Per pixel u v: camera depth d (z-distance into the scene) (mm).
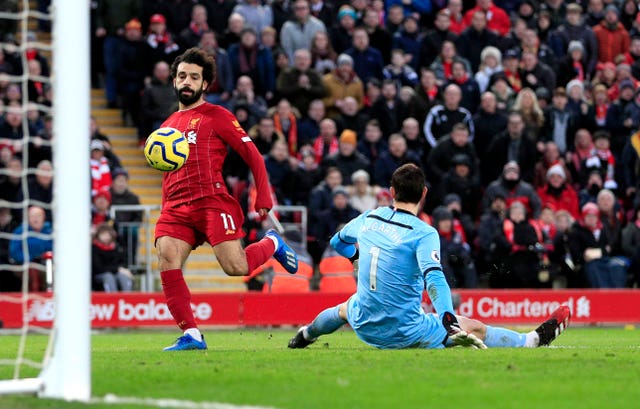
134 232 55500
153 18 62625
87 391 18641
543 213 57031
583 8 75688
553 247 56469
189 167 27578
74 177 18938
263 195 28344
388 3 70750
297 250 53438
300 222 56281
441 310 25328
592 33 70562
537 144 62625
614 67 69188
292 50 65062
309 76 61500
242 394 18344
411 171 26250
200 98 28141
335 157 58156
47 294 49375
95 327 51125
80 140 19078
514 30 70500
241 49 62156
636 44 71562
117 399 18047
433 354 24141
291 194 57312
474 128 62438
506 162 61562
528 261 55406
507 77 66375
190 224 27797
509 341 27297
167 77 60750
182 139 27453
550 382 19812
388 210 26609
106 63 63188
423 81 63031
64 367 18594
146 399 17953
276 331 49562
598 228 56812
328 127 59812
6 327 49719
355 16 68062
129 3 63406
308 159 58000
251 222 54812
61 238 18812
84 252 18828
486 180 62000
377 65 64750
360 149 60281
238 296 51656
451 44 66125
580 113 64500
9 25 59375
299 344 28391
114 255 52938
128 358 24500
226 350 27203
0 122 54812
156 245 28062
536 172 62000
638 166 62875
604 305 53094
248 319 51688
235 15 63469
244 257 27969
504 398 17938
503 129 62344
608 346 32969
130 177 62375
